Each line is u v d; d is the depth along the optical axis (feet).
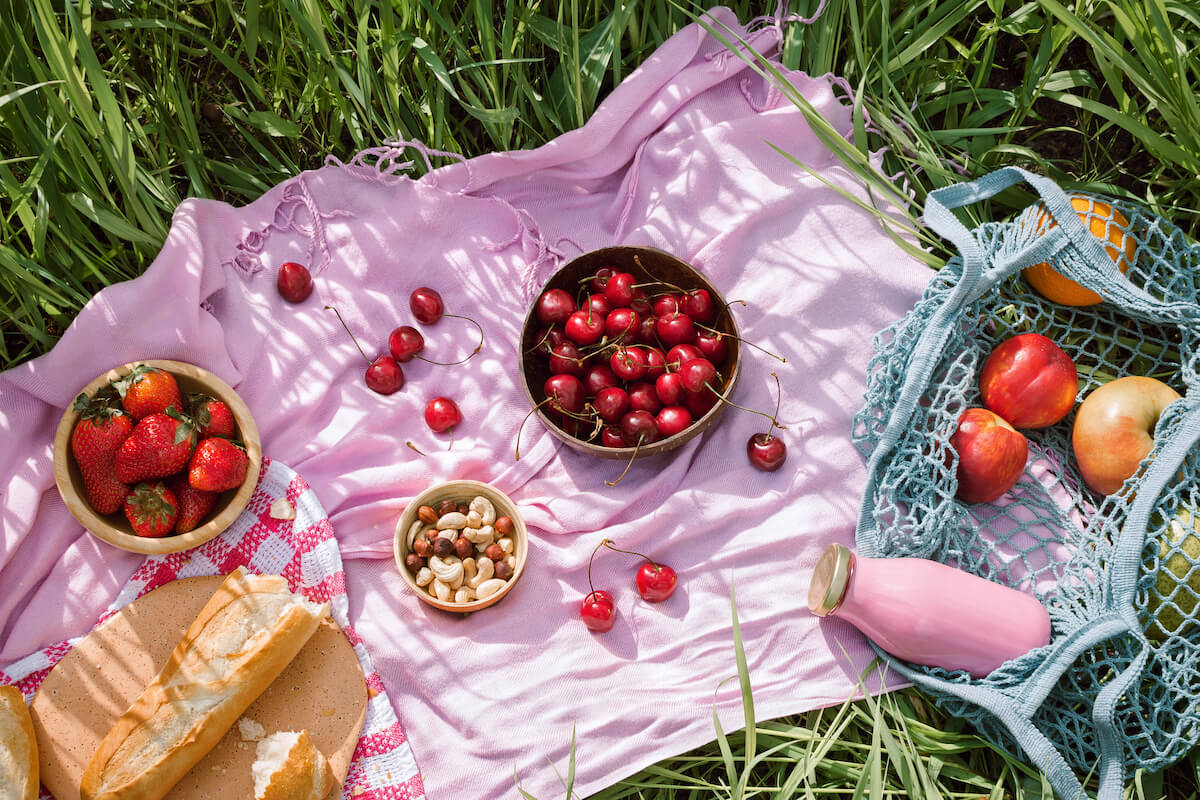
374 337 6.03
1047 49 5.97
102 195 5.79
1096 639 4.98
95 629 5.25
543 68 6.28
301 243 6.09
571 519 5.69
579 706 5.39
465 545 5.42
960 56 6.55
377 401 5.90
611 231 6.30
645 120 6.20
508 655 5.51
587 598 5.49
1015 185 6.24
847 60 6.35
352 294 6.05
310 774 4.91
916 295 5.95
